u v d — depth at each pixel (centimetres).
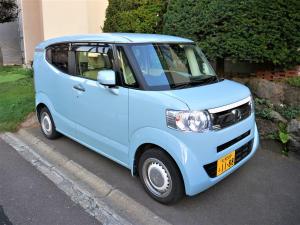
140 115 321
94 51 382
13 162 439
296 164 423
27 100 698
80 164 424
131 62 336
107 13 809
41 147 489
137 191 355
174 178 306
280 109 498
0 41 1384
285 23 471
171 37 411
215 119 299
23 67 1193
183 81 351
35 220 307
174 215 313
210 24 533
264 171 404
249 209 323
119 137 356
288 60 494
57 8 925
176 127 289
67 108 438
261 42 484
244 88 373
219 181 345
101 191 361
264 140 488
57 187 370
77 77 411
